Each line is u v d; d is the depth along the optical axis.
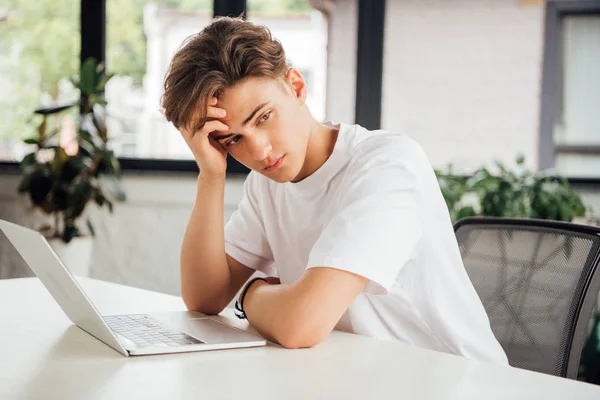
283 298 1.04
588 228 1.29
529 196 2.84
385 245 1.06
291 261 1.34
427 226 1.20
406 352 0.99
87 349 0.98
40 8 3.56
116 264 3.44
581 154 3.30
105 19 3.50
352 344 1.04
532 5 3.29
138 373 0.86
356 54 3.29
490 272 1.38
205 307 1.28
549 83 3.31
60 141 3.23
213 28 1.10
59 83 3.57
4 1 3.58
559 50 3.30
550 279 1.29
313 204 1.27
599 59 3.26
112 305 1.31
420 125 3.39
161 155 3.48
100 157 3.12
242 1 3.35
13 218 3.46
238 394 0.78
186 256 1.29
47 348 0.98
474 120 3.37
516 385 0.84
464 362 0.94
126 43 3.49
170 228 3.40
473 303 1.25
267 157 1.09
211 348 0.99
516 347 1.29
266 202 1.36
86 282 1.53
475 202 3.22
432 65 3.37
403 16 3.36
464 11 3.33
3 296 1.34
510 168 3.34
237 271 1.39
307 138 1.14
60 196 3.05
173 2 3.44
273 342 1.05
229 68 1.05
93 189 3.12
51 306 1.25
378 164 1.14
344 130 1.24
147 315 1.20
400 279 1.21
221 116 1.06
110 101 3.49
